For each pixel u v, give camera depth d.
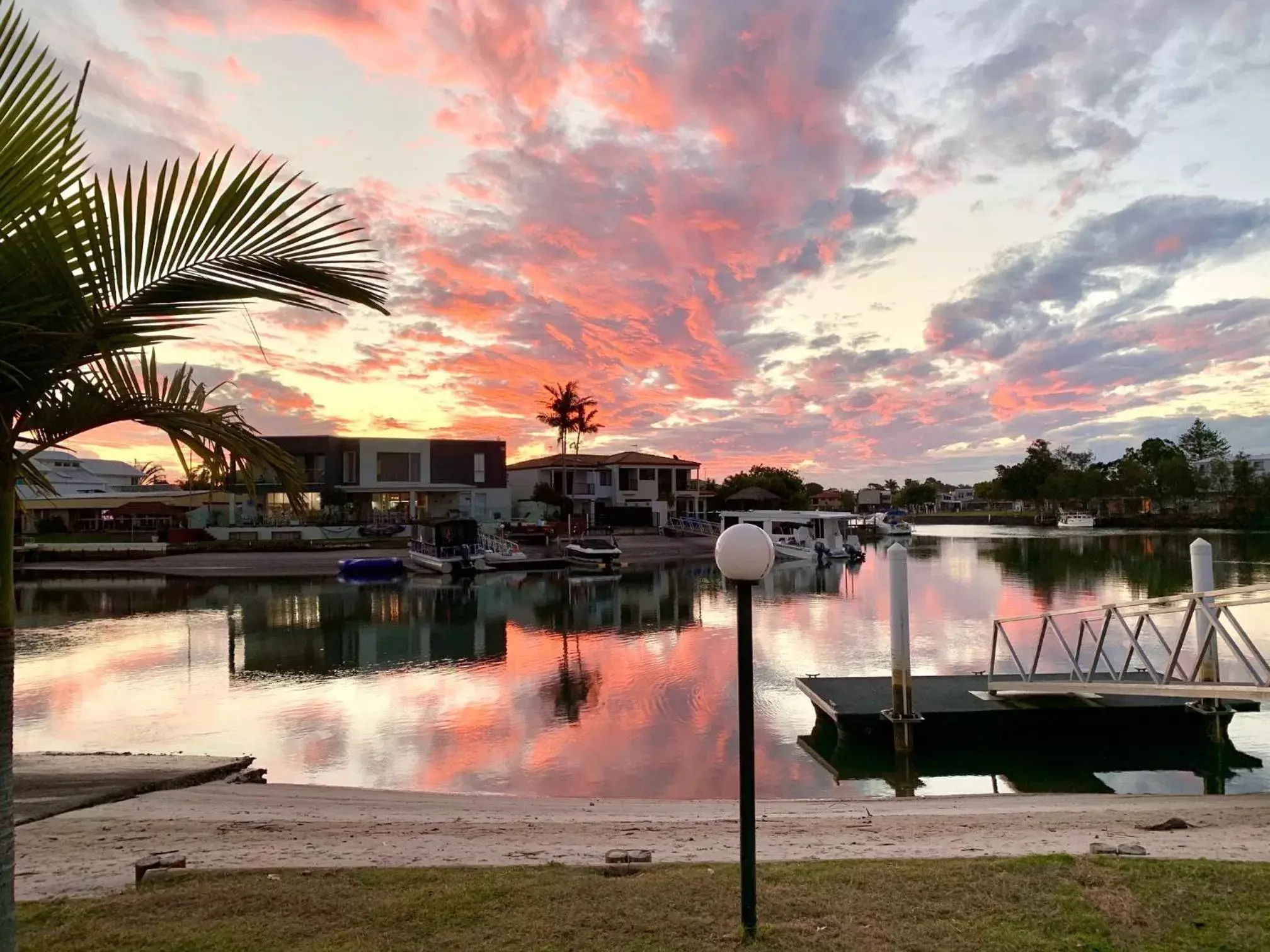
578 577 40.59
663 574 42.19
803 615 27.80
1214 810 8.12
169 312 3.07
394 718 14.57
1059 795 9.94
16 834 6.93
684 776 11.29
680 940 4.20
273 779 11.16
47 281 2.80
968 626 24.72
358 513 60.72
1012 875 5.14
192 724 14.21
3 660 3.00
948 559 51.31
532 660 19.98
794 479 89.38
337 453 59.81
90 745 13.01
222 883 5.16
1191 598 11.35
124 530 59.94
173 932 4.38
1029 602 30.11
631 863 5.69
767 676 17.98
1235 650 10.73
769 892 4.89
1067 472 111.25
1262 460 107.38
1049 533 85.81
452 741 13.05
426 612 28.69
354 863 5.93
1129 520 99.06
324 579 39.56
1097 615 26.12
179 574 41.31
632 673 18.38
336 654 21.02
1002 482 120.00
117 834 6.96
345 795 9.38
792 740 13.12
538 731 13.64
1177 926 4.33
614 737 13.24
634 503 74.31
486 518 64.81
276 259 3.13
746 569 4.23
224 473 3.55
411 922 4.47
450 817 8.10
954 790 10.92
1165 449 120.88
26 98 2.85
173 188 2.93
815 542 49.56
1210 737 12.81
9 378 2.70
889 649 21.16
